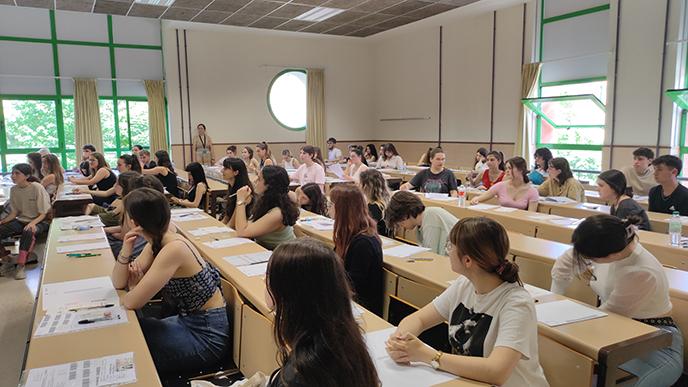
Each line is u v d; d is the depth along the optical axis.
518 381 1.47
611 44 7.06
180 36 10.08
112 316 1.85
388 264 2.55
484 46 9.20
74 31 9.55
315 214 4.21
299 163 9.63
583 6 7.64
